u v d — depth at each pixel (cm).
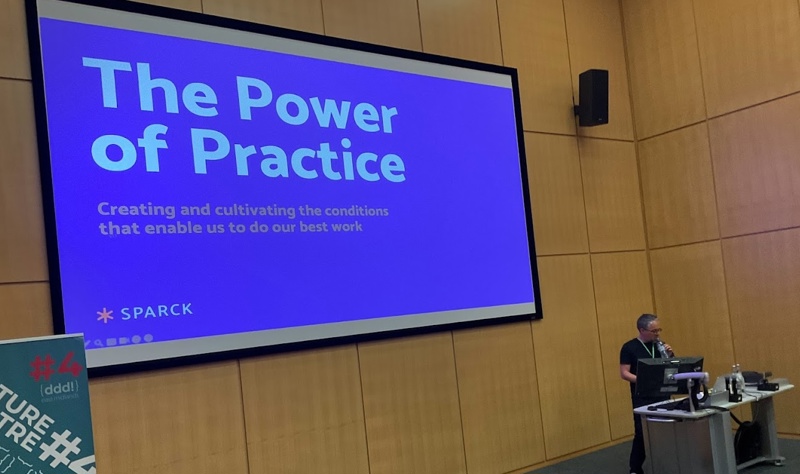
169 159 420
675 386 462
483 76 591
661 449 466
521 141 609
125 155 405
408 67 543
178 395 409
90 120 396
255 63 462
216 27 448
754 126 614
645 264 700
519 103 614
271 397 443
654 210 698
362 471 476
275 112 467
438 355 531
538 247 613
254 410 435
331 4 508
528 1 644
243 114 453
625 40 718
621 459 585
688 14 664
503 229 584
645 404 512
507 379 572
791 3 587
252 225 448
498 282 573
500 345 572
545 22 654
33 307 371
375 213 508
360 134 509
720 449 444
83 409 283
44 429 272
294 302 459
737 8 626
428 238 536
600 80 646
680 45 671
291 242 463
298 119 477
